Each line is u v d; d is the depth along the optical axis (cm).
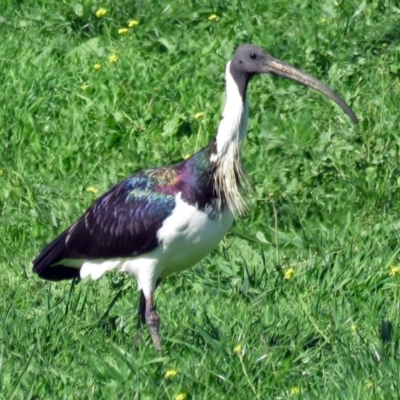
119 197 1068
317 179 1360
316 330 1046
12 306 1086
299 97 1517
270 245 1276
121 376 969
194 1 1766
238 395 941
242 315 1097
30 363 987
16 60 1678
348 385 931
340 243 1260
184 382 956
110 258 1080
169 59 1639
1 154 1463
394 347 983
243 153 1416
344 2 1691
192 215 1041
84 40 1758
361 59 1590
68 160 1445
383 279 1159
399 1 1686
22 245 1289
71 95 1573
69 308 1124
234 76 1075
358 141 1422
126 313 1128
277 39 1634
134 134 1480
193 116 1496
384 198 1334
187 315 1104
